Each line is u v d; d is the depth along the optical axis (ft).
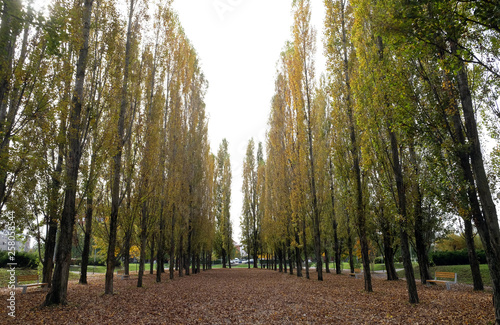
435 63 28.14
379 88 35.63
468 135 24.77
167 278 77.00
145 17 50.96
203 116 105.19
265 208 117.91
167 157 70.03
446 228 57.06
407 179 44.37
